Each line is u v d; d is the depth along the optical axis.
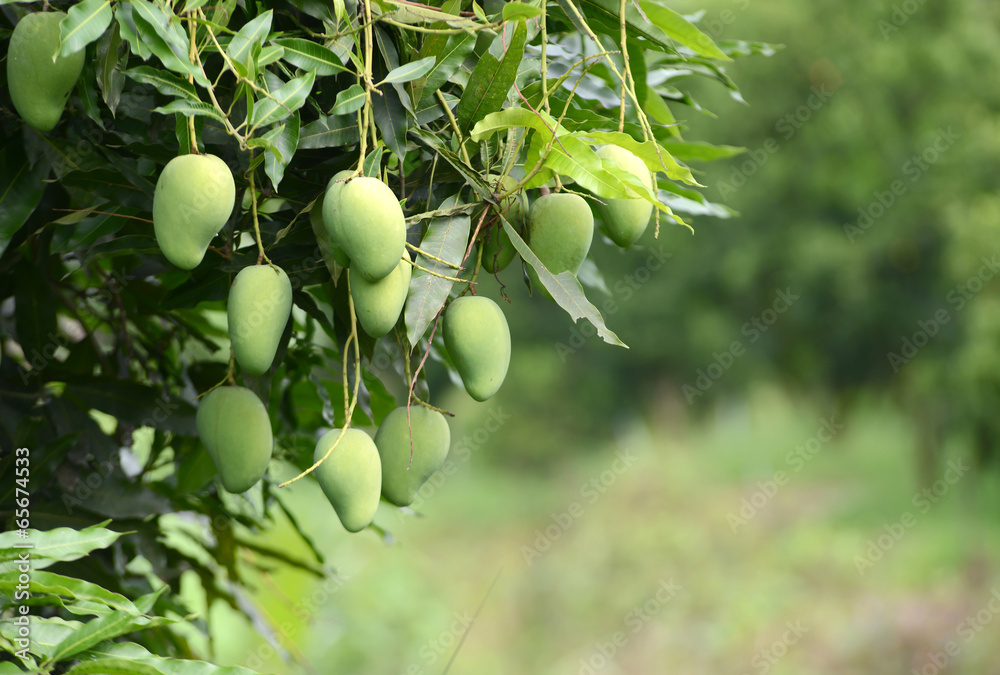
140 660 2.35
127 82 2.42
